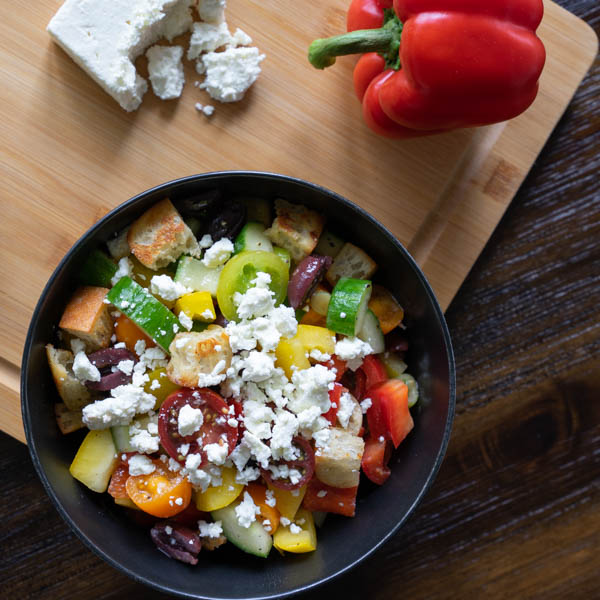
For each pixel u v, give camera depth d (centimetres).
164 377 50
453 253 55
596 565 58
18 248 53
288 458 49
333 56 51
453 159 55
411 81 49
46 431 50
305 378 49
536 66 49
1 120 53
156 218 50
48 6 53
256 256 50
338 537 51
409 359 53
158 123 54
